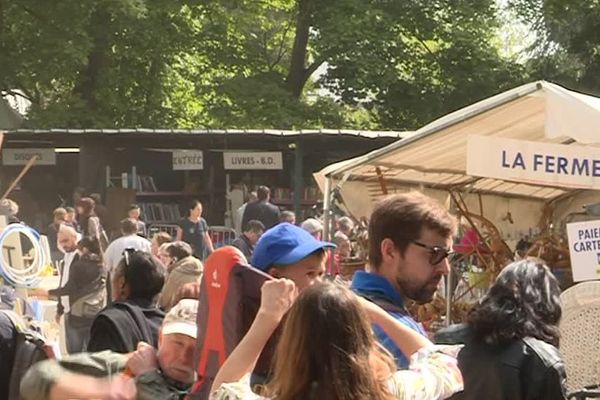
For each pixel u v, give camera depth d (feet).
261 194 69.10
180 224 65.72
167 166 85.10
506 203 39.42
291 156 82.12
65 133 77.10
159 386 14.94
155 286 20.71
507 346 16.01
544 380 15.79
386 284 13.92
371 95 112.78
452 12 112.68
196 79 115.44
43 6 101.50
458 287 36.04
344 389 10.62
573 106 26.45
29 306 29.91
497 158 26.58
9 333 19.06
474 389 15.93
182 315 15.42
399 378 11.46
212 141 79.15
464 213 37.42
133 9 101.71
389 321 12.73
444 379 11.82
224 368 11.73
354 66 108.99
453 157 33.99
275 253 13.74
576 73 113.39
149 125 110.83
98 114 107.86
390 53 111.55
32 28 102.83
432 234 13.80
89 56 107.65
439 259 13.88
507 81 111.96
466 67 112.27
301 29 114.73
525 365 15.89
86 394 12.50
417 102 111.45
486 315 16.12
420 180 37.42
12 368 19.04
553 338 16.26
